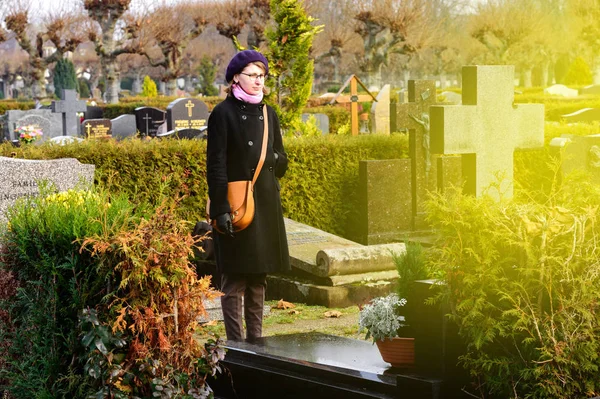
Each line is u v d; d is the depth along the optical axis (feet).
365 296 27.86
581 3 123.34
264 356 15.24
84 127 75.77
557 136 39.60
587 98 86.53
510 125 21.52
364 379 13.43
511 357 11.82
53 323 13.65
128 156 32.27
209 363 13.57
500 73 21.25
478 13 191.83
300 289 28.37
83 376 13.25
